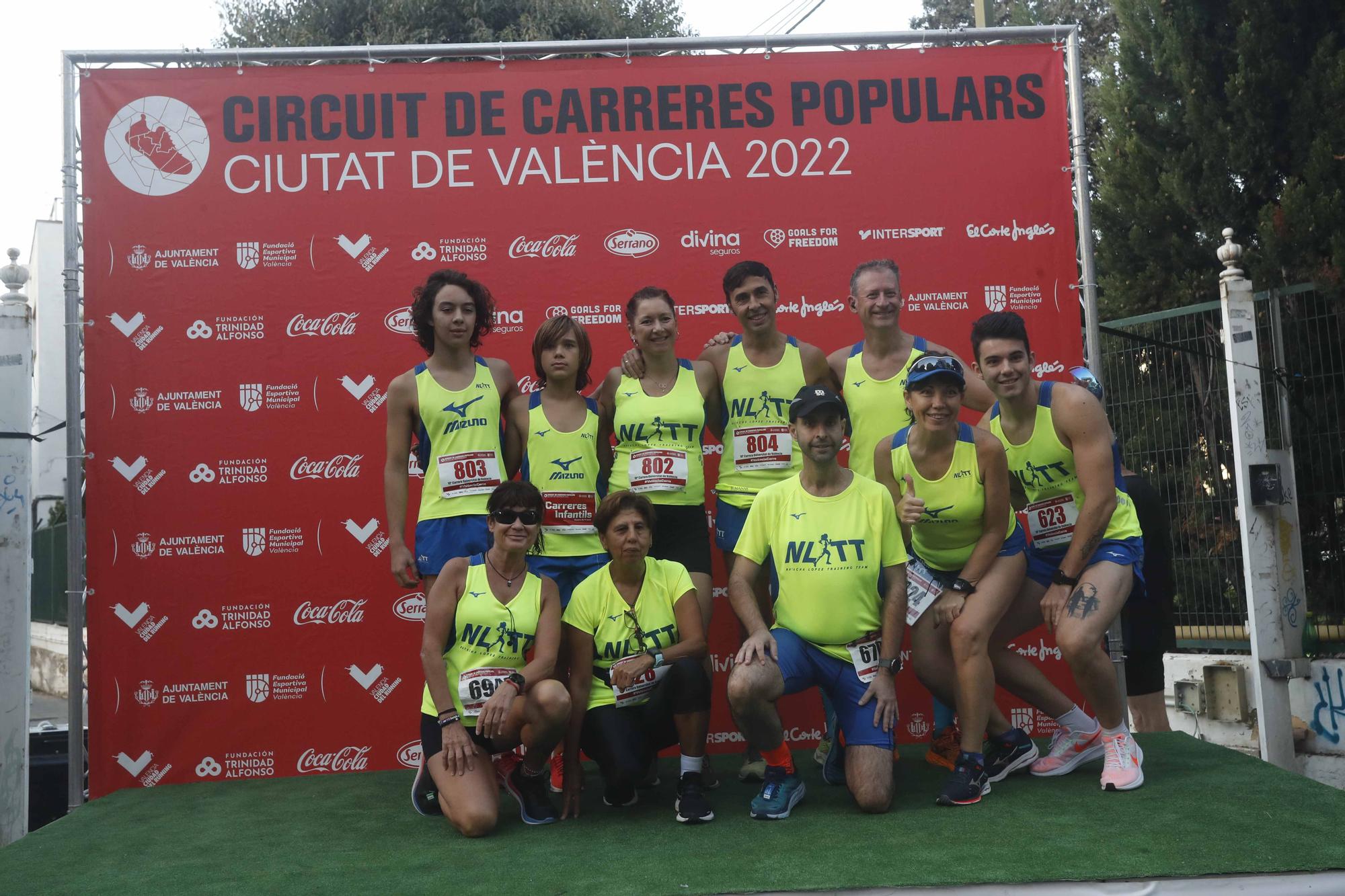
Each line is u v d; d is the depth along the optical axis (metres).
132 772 4.50
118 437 4.60
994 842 3.06
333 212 4.75
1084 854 2.92
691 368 4.12
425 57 4.82
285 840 3.49
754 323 4.07
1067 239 4.90
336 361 4.70
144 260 4.67
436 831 3.53
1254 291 5.79
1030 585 3.89
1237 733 5.50
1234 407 4.91
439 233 4.77
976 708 3.57
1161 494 5.94
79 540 4.51
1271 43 6.11
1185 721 5.77
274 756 4.57
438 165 4.79
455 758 3.45
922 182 4.88
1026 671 3.88
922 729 4.71
